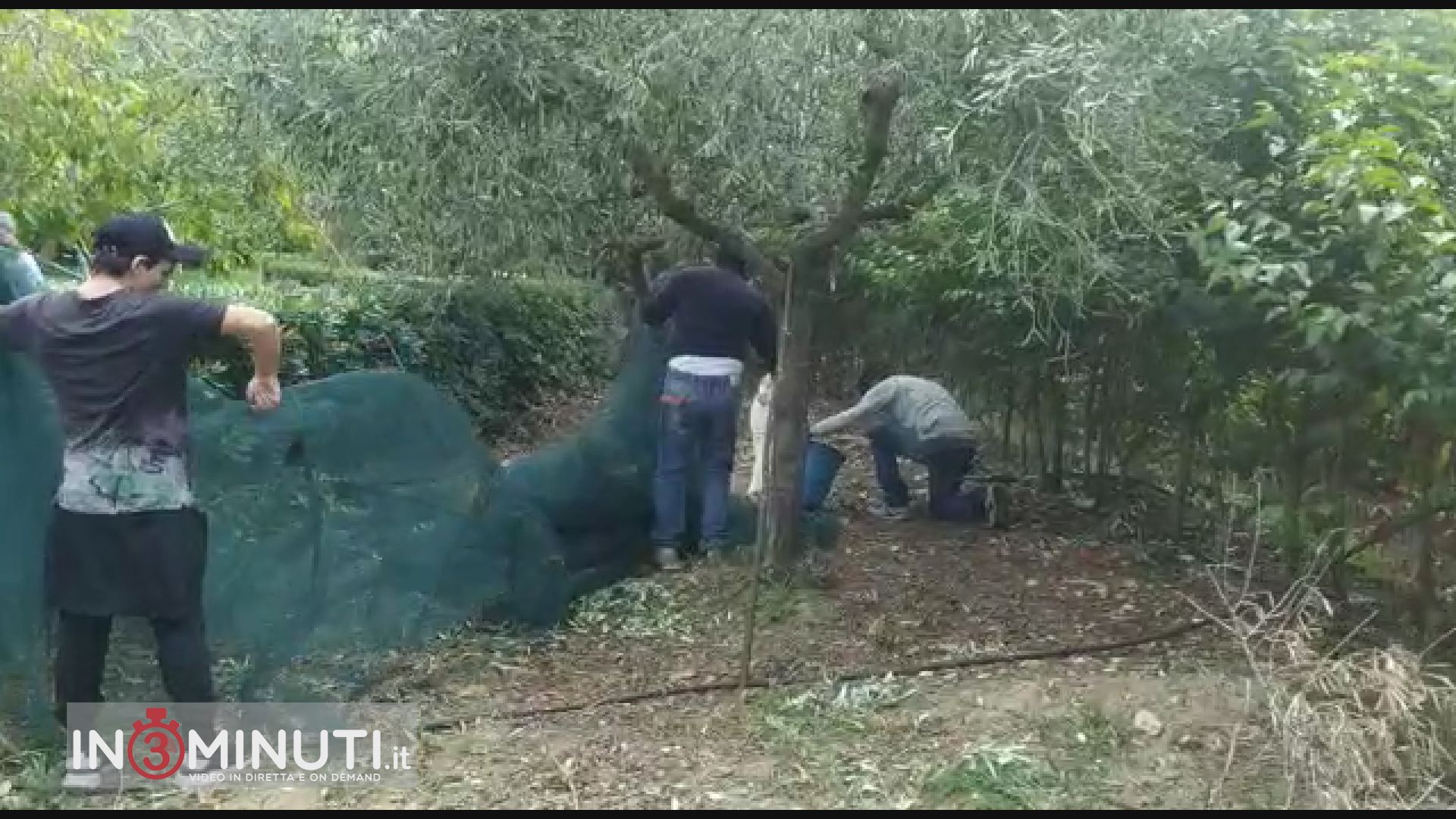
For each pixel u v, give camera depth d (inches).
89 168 277.7
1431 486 220.2
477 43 195.0
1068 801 166.4
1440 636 219.0
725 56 193.8
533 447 385.7
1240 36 208.8
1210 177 219.8
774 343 270.1
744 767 178.4
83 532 172.2
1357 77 215.5
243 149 241.9
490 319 392.5
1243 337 240.4
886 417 300.2
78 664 176.2
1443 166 217.5
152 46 229.6
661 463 263.9
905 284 298.0
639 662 218.8
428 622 223.3
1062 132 192.9
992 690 201.0
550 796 170.4
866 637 225.8
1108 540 285.7
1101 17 184.7
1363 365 201.8
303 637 205.8
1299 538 249.9
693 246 289.0
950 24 188.2
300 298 333.7
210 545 196.9
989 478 323.0
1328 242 204.4
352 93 209.9
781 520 251.9
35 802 169.5
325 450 209.0
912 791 170.1
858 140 215.0
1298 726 164.7
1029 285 220.2
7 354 186.7
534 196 220.7
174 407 175.9
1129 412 295.1
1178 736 183.3
